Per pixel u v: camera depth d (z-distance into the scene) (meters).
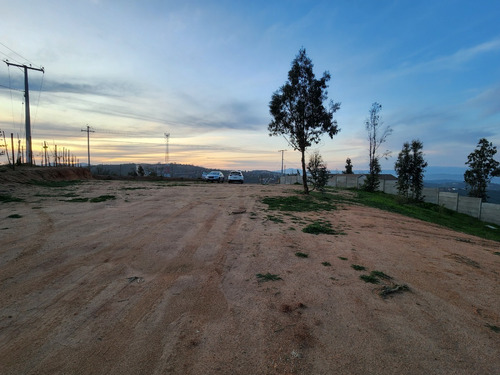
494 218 19.70
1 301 3.40
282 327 3.09
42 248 5.29
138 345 2.70
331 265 5.17
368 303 3.75
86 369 2.36
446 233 10.45
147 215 8.87
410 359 2.64
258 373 2.39
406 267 5.35
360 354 2.69
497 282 4.86
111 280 4.11
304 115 17.64
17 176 17.72
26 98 32.69
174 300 3.61
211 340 2.82
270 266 4.95
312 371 2.43
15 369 2.32
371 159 31.39
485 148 28.95
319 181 19.89
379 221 10.86
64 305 3.37
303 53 17.69
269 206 12.40
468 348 2.87
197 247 5.83
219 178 36.62
